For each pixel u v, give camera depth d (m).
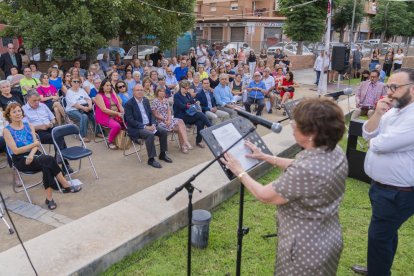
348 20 27.17
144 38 14.38
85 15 10.38
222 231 3.69
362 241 3.59
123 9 11.44
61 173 4.35
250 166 2.25
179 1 14.13
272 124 2.21
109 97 6.34
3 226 3.65
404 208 2.45
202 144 6.59
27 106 5.56
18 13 10.97
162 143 5.68
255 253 3.34
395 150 2.38
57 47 10.67
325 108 1.67
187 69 11.39
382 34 31.69
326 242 1.77
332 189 1.70
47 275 2.67
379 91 7.33
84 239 3.14
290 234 1.79
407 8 32.44
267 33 29.33
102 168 5.36
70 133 4.98
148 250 3.30
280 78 10.27
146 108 5.84
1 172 5.18
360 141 6.73
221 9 33.53
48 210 4.03
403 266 3.22
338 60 10.03
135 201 3.85
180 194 4.03
